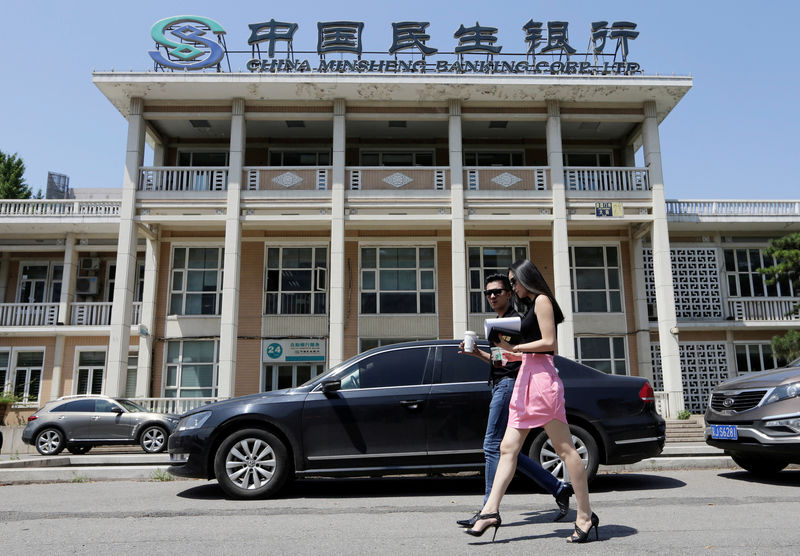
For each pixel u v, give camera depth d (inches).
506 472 166.7
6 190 1343.5
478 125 831.7
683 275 908.0
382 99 769.6
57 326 869.8
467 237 843.4
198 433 272.7
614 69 772.6
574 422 279.7
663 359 732.0
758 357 890.7
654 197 763.4
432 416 272.8
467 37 777.6
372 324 818.8
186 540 175.6
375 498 265.1
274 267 835.4
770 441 299.7
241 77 732.7
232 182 745.6
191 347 819.4
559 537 171.6
